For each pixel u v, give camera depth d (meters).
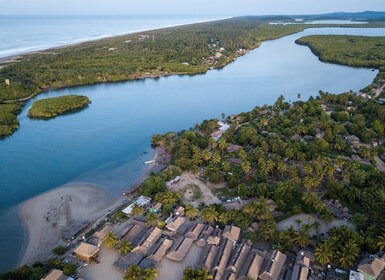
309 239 90.38
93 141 174.62
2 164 150.00
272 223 94.44
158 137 167.62
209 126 173.50
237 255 85.62
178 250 89.31
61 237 100.19
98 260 88.50
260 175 124.19
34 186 131.38
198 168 134.88
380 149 145.38
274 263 82.88
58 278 79.81
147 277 77.75
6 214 112.88
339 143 147.12
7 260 91.56
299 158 136.50
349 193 111.62
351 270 82.31
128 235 95.62
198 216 106.69
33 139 177.25
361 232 92.50
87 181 134.38
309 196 107.12
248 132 159.12
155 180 120.38
